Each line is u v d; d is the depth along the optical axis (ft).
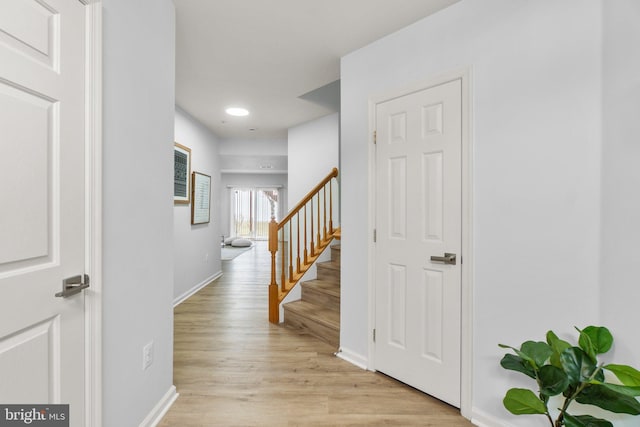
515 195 5.02
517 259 5.01
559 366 4.04
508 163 5.10
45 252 3.27
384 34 6.91
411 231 6.48
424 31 6.26
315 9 6.03
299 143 14.90
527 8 4.87
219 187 17.42
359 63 7.57
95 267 3.87
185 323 10.28
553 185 4.64
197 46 7.48
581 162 4.39
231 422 5.38
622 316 4.03
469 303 5.51
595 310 4.27
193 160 13.78
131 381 4.71
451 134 5.82
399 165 6.72
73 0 3.59
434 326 6.06
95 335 3.87
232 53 7.84
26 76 3.06
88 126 3.80
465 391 5.55
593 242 4.29
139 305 4.93
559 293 4.58
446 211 5.89
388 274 6.93
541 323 4.75
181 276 12.73
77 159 3.67
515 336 5.01
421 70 6.31
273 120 14.21
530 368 4.08
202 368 7.26
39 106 3.20
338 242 12.60
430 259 6.09
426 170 6.23
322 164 13.82
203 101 11.57
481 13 5.40
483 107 5.38
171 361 5.95
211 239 16.17
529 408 3.89
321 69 8.77
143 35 5.01
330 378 6.86
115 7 4.34
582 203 4.38
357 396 6.18
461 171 5.67
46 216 3.28
